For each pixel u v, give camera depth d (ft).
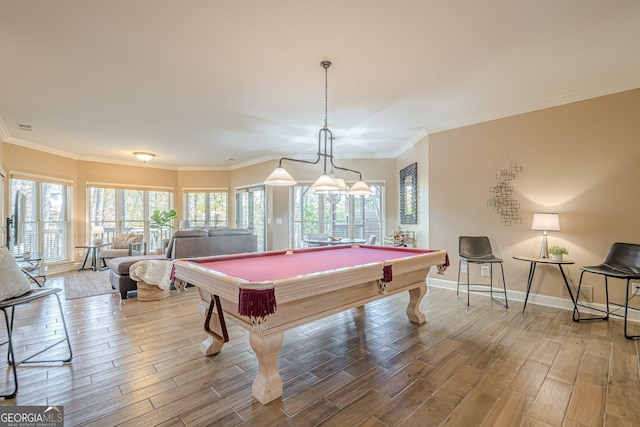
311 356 7.55
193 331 9.18
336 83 9.93
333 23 6.80
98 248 19.71
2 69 8.93
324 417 5.24
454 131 14.02
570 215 11.07
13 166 16.17
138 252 20.01
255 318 5.01
